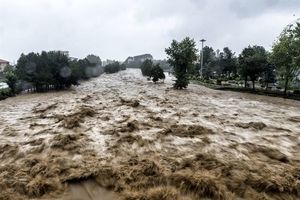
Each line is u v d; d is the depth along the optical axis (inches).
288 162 358.0
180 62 1396.4
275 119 631.8
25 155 379.9
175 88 1424.7
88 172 311.6
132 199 260.2
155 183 292.7
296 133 505.0
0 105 878.4
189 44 1389.0
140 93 1163.9
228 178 300.0
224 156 376.2
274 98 1050.1
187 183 282.4
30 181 292.8
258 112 725.3
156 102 872.9
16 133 493.0
